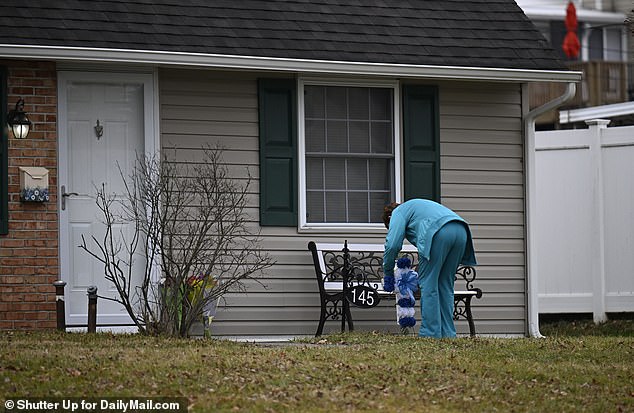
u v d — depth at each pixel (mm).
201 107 29656
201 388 19609
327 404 18906
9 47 26859
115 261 28594
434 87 31750
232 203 27906
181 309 26141
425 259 26672
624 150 36281
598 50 68562
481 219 32062
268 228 30094
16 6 28141
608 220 36531
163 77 29375
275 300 30000
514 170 32469
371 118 31391
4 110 27734
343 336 27344
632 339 26891
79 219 28469
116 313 28625
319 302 30359
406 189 31391
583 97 59031
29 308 27672
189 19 29531
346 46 30266
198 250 26250
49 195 27891
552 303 36938
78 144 28625
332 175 31062
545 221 37125
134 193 27469
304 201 30391
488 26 32375
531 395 20297
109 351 22406
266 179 30062
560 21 67438
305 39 30031
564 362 23312
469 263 27516
